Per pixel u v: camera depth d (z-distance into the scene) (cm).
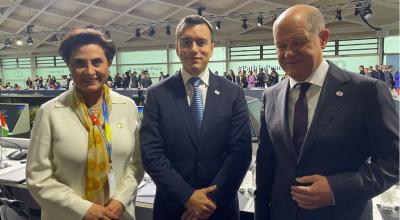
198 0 935
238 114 138
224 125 134
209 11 998
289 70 102
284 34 99
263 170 121
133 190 134
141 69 1398
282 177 110
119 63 1430
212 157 132
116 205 126
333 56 1120
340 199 95
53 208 122
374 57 1059
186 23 131
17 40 1421
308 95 105
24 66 1634
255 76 1087
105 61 130
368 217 105
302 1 876
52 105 129
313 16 98
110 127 132
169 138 133
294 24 97
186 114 133
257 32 1180
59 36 1303
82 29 129
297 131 104
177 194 125
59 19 1165
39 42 1473
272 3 900
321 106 101
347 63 1105
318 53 101
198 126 133
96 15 1119
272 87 122
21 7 1045
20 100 262
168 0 955
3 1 973
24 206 153
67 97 132
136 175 139
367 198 96
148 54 1378
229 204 134
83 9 1051
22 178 181
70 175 126
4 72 1692
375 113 94
